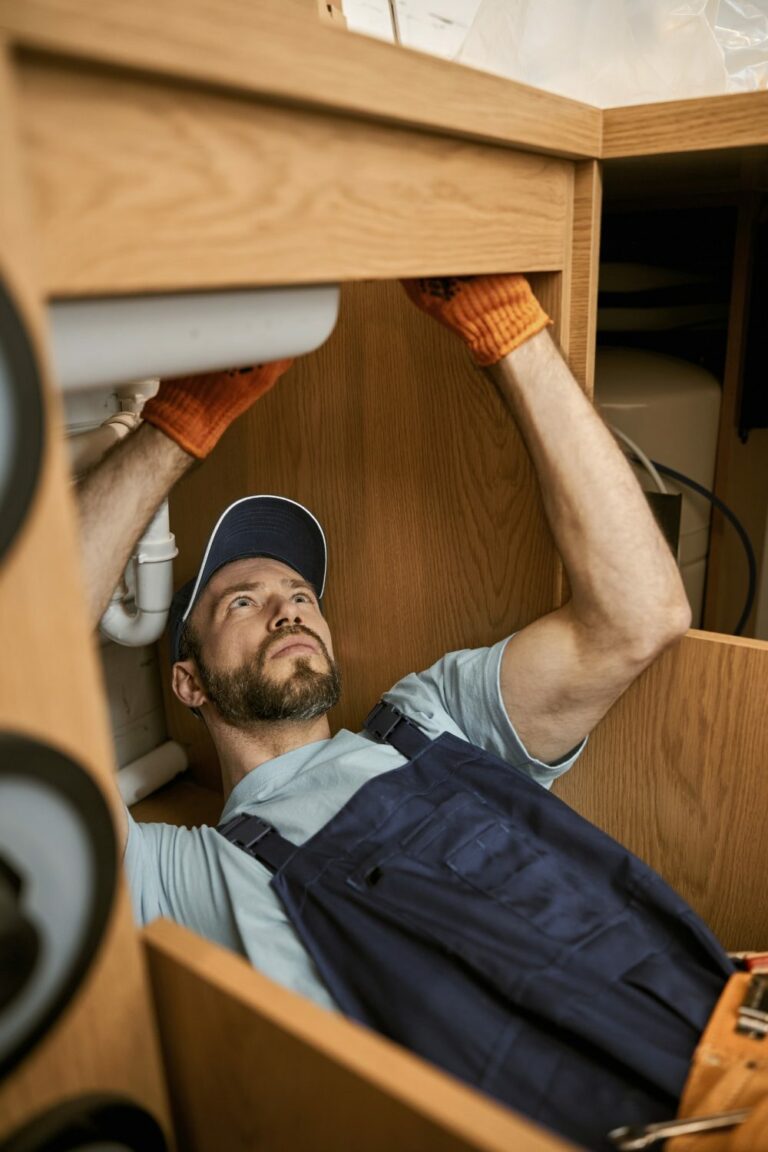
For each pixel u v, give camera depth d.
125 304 0.46
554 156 0.81
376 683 1.23
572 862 0.84
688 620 0.91
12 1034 0.38
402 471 1.09
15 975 0.35
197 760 1.48
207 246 0.47
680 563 1.41
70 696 0.38
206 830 0.94
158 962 0.48
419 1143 0.39
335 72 0.51
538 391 0.83
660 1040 0.68
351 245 0.57
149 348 0.48
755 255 1.38
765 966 0.75
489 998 0.71
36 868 0.38
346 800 0.90
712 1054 0.65
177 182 0.45
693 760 0.96
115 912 0.43
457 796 0.88
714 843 0.96
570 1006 0.68
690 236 1.49
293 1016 0.43
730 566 1.56
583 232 0.87
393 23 0.98
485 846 0.83
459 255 0.69
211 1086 0.49
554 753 0.99
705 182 1.12
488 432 1.00
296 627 1.09
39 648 0.36
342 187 0.56
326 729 1.12
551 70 0.97
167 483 0.75
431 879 0.80
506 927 0.75
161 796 1.47
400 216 0.61
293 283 0.54
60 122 0.39
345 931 0.78
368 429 1.11
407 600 1.15
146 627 1.13
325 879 0.82
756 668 0.89
